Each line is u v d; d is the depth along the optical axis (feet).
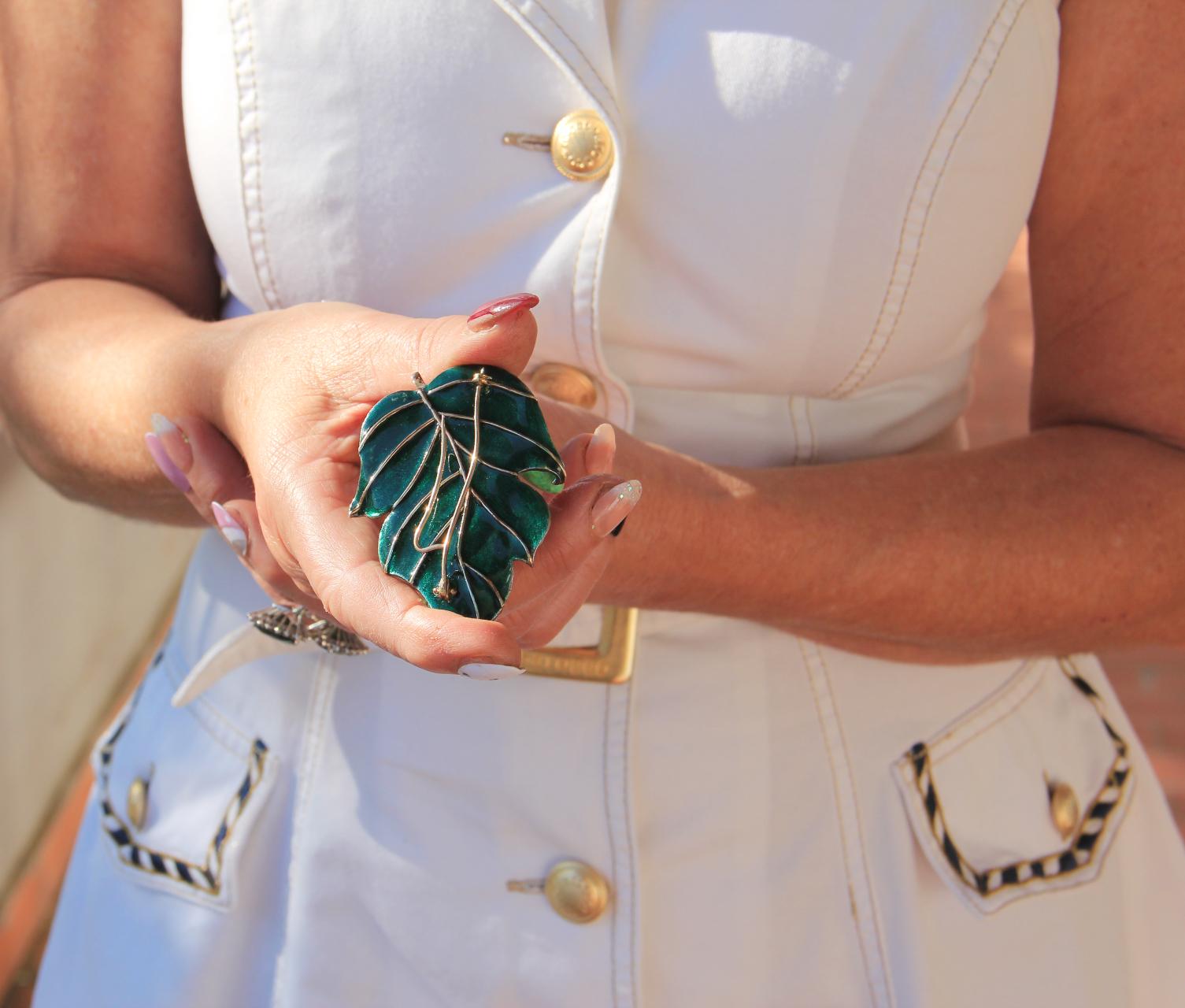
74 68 2.42
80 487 2.45
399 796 2.42
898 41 2.18
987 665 2.53
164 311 2.41
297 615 2.25
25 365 2.38
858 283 2.28
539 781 2.40
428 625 1.78
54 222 2.48
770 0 2.19
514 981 2.42
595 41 2.18
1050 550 2.28
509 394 1.87
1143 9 2.20
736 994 2.42
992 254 2.32
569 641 2.39
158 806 2.56
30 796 5.60
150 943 2.53
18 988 5.02
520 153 2.25
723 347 2.33
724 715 2.42
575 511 1.89
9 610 5.36
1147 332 2.29
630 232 2.29
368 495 1.85
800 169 2.21
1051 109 2.26
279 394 1.97
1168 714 6.63
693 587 2.23
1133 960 2.58
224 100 2.30
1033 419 2.54
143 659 7.13
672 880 2.41
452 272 2.30
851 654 2.46
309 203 2.30
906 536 2.26
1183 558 2.32
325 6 2.24
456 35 2.22
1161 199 2.23
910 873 2.42
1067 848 2.52
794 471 2.31
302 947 2.45
